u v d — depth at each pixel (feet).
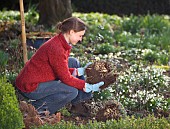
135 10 70.08
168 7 70.69
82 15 54.29
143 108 24.95
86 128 18.28
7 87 19.48
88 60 32.17
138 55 35.99
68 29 21.11
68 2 46.98
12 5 67.97
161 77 28.48
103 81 22.29
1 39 40.01
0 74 24.90
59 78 21.48
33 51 32.12
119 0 69.67
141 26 48.19
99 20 51.19
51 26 45.80
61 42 21.22
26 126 19.80
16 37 39.29
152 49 39.75
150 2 70.03
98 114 22.49
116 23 50.26
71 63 23.43
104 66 22.72
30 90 21.65
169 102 25.62
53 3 46.29
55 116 20.70
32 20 49.98
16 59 29.66
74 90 21.84
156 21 48.32
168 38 41.96
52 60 21.09
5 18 49.93
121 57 35.81
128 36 43.01
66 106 23.73
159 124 18.60
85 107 23.48
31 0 65.51
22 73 21.85
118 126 18.33
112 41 41.39
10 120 17.95
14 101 18.98
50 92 21.77
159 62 34.83
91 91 22.56
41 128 18.34
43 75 21.48
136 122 18.70
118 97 25.30
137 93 26.03
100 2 69.56
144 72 28.73
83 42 39.88
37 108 22.09
